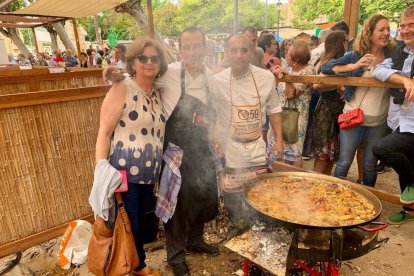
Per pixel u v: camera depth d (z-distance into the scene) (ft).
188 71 6.73
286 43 19.08
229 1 22.84
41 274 8.19
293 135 10.41
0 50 15.92
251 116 7.45
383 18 8.34
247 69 7.29
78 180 8.79
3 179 7.47
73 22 31.53
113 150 6.14
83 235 8.80
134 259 6.19
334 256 5.06
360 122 8.87
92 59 35.63
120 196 6.15
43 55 45.50
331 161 11.51
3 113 7.23
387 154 7.81
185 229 7.36
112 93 5.95
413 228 9.42
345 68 8.21
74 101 8.39
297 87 10.50
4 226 7.64
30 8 23.50
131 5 22.80
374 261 8.12
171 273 8.05
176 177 6.68
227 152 7.67
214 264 8.23
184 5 23.32
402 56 7.62
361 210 5.93
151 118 6.23
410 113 7.64
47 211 8.32
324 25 47.37
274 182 7.42
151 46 5.91
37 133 7.86
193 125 6.91
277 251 6.12
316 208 6.07
